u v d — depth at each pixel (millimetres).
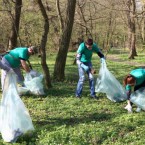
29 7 21844
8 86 6934
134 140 6617
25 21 23031
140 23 37219
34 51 9844
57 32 25094
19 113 6746
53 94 10766
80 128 7168
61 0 22219
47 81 11672
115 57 33562
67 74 16047
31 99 10016
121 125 7375
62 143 6445
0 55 9797
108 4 25734
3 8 18875
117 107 9094
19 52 9773
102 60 10141
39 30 23469
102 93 10688
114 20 29969
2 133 6773
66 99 10023
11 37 16391
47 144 6395
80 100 9859
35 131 7035
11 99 6805
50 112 8711
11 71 7082
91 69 10031
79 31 30391
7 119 6742
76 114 8508
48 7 22734
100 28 33875
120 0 27906
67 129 7105
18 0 16281
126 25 33656
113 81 9883
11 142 6609
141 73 8312
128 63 25781
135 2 28594
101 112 8633
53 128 7199
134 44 31531
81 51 9891
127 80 8328
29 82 10383
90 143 6496
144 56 33781
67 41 13164
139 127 7254
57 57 13328
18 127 6684
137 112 8469
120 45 50781
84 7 26469
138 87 8555
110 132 6910
